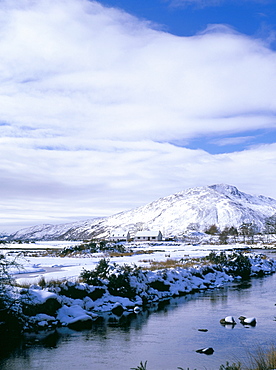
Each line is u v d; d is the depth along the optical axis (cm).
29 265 4022
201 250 8300
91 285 2395
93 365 1320
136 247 10312
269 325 1861
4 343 1585
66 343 1585
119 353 1452
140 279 2744
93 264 4303
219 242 15400
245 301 2553
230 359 1355
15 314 1731
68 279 2558
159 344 1565
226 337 1655
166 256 5753
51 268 3788
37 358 1398
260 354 1373
